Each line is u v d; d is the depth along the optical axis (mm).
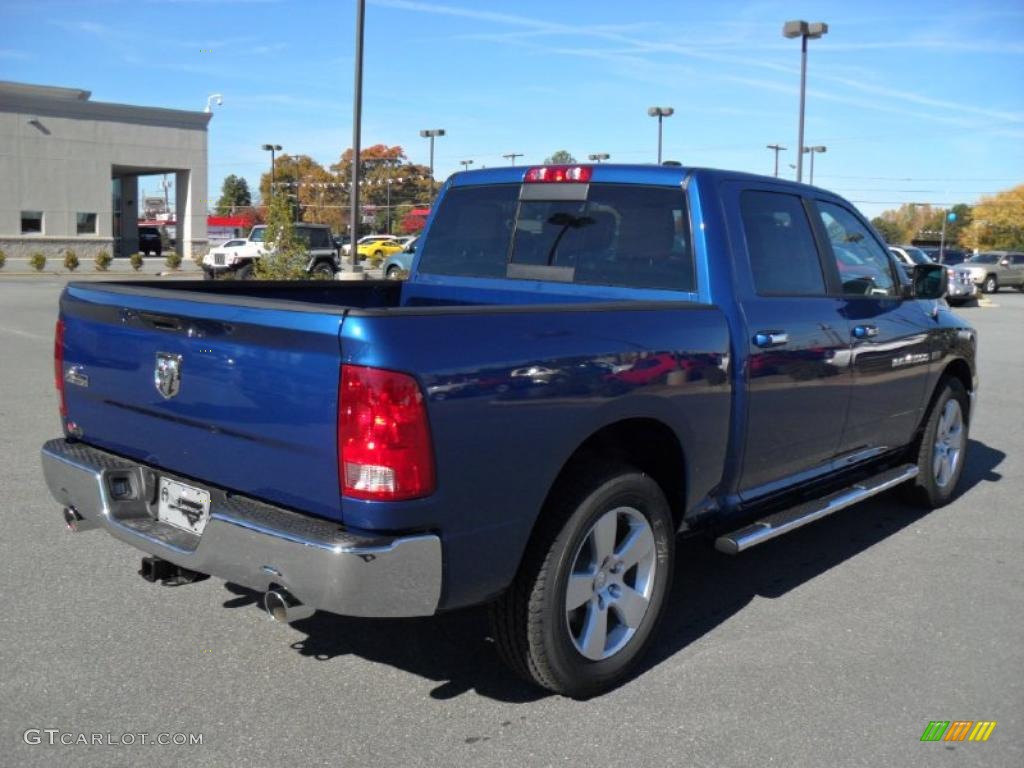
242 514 3141
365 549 2877
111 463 3764
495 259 5051
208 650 3973
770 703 3619
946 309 6262
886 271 5551
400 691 3668
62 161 46906
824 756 3256
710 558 5336
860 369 5016
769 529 4301
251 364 3121
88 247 48281
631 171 4527
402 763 3160
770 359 4320
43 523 5512
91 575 4758
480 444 3072
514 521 3217
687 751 3271
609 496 3510
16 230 45875
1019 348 17000
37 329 15312
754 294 4340
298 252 21328
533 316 3305
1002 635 4289
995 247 94438
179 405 3404
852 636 4258
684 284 4285
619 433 3967
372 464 2869
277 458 3107
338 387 2896
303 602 3012
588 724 3439
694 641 4188
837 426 4945
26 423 8086
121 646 3986
